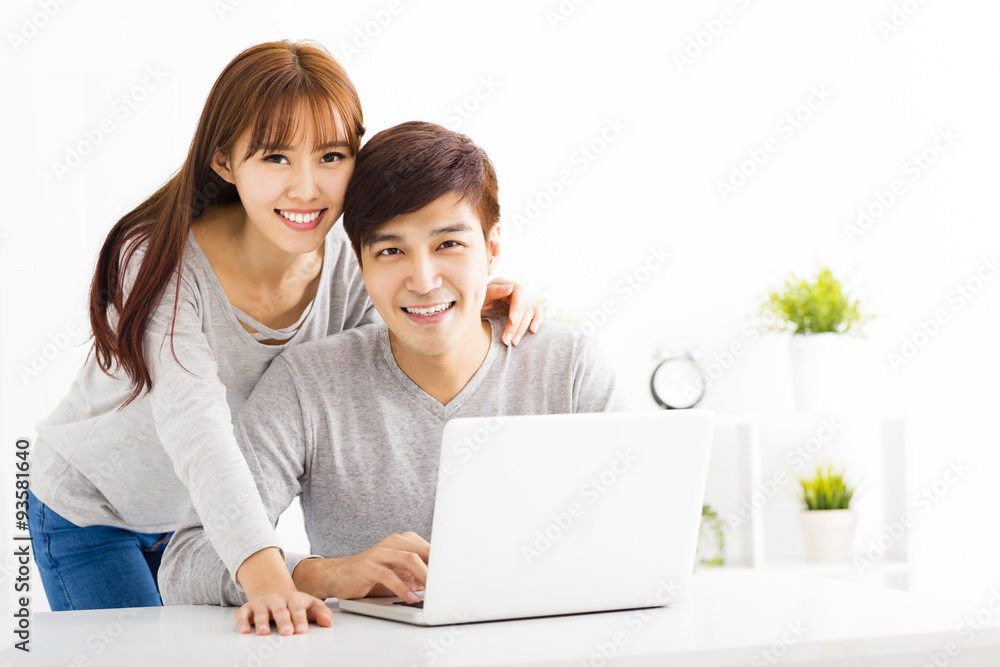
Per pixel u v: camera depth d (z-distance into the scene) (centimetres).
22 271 268
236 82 129
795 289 310
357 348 147
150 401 130
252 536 108
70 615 113
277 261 148
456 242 130
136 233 135
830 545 290
